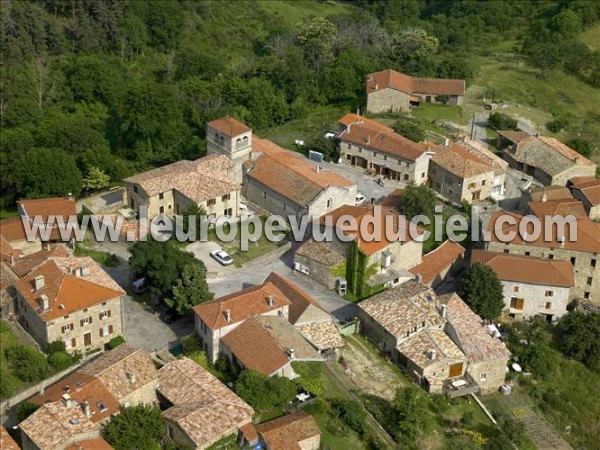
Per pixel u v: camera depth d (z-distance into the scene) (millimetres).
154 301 116562
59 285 104938
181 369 97062
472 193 152125
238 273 125562
